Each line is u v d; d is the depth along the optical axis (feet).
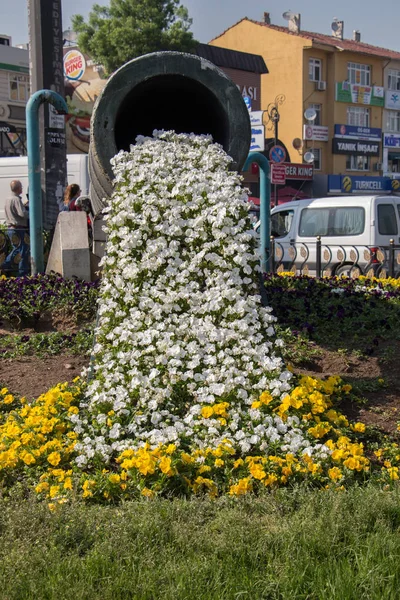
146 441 15.99
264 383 17.56
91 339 25.23
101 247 26.30
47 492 14.38
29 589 10.95
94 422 16.88
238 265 19.85
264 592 10.99
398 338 26.68
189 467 14.83
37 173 36.09
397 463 16.58
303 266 50.90
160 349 18.12
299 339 25.96
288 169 140.15
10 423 17.19
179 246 20.34
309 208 58.75
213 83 24.27
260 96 154.10
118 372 18.06
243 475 14.80
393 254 46.60
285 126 163.02
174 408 17.34
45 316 28.07
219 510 13.51
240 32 166.20
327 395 19.44
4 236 41.06
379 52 177.27
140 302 19.24
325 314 29.48
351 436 17.61
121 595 10.90
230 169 24.39
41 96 35.99
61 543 12.18
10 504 13.55
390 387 21.95
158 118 27.48
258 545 12.03
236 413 16.78
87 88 138.72
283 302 31.89
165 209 20.47
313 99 162.30
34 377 22.22
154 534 12.42
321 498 13.64
